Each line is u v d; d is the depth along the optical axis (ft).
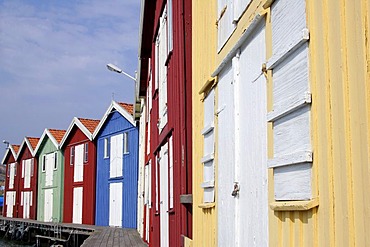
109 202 90.74
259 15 11.36
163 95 32.81
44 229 103.14
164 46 32.01
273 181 10.59
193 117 20.18
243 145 13.32
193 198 19.74
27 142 133.39
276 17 10.56
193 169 19.90
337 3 7.87
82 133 103.45
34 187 128.77
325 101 8.23
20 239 116.67
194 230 19.57
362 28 7.17
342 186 7.68
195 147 19.83
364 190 7.10
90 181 99.04
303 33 8.87
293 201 9.39
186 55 23.15
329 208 8.07
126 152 84.38
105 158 93.35
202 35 19.26
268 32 11.07
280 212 10.28
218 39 16.49
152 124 43.24
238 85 13.87
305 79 9.02
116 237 63.41
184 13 23.52
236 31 14.03
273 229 10.66
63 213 111.14
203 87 18.11
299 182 9.19
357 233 7.27
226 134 15.15
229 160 14.73
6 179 155.74
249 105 12.73
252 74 12.46
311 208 8.64
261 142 11.67
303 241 9.14
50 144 119.44
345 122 7.61
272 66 10.61
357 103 7.29
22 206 138.31
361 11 7.20
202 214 18.76
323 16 8.33
